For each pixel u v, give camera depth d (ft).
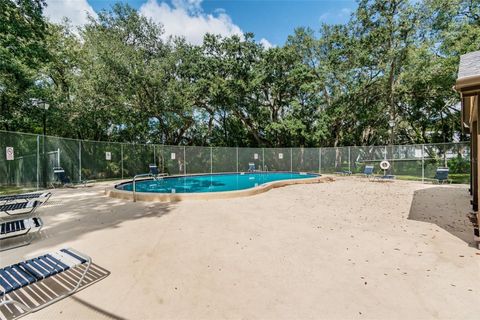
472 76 11.05
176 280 9.52
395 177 50.26
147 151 54.70
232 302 8.10
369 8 56.54
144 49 59.36
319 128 64.39
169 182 48.80
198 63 62.59
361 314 7.47
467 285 9.12
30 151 38.32
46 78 53.47
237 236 14.60
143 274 9.99
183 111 60.80
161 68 55.36
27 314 7.55
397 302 8.09
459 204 24.11
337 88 65.87
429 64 48.65
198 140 78.28
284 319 7.24
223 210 21.30
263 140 78.89
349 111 66.54
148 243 13.41
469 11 46.44
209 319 7.26
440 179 39.86
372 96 66.03
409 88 57.52
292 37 73.26
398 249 12.62
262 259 11.41
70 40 54.80
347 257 11.64
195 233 15.10
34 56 41.32
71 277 9.76
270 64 66.23
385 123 73.00
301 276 9.83
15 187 36.45
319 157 62.90
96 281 9.45
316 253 12.10
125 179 50.08
